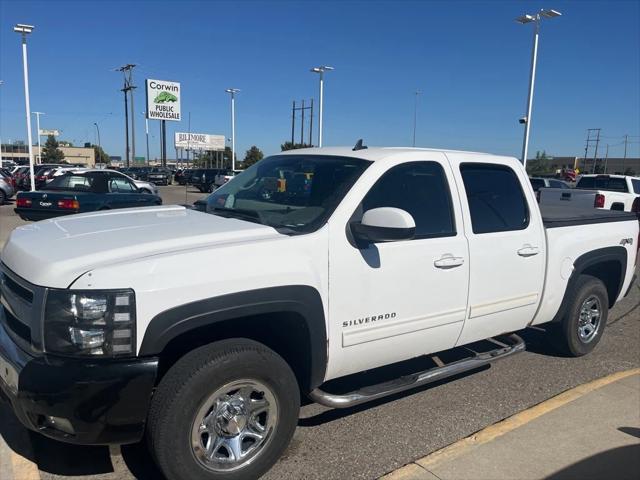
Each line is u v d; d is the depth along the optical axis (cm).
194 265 269
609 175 1653
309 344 313
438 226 374
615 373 486
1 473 304
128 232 309
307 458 334
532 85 2762
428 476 315
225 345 285
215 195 425
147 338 255
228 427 288
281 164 407
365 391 349
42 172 2892
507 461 334
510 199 432
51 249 283
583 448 352
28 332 265
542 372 489
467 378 470
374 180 347
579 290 500
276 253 295
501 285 413
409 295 352
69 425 253
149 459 324
